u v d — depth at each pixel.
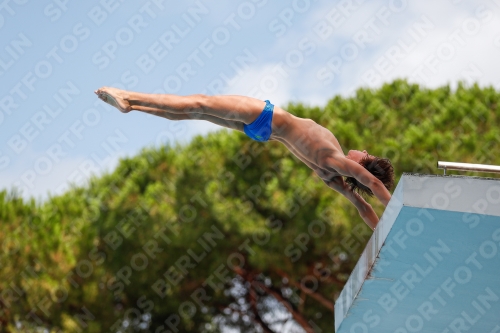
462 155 22.75
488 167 8.84
